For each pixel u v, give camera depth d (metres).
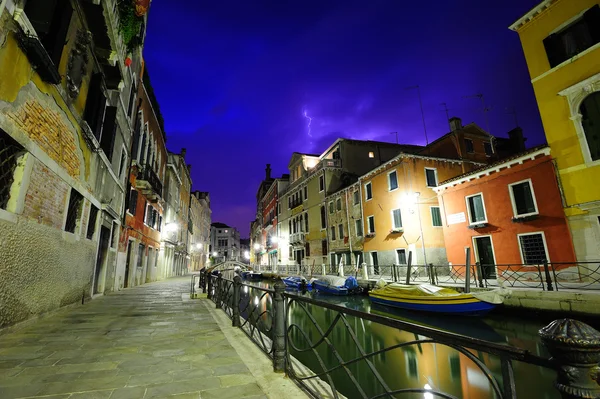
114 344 4.74
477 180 15.65
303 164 35.06
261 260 54.38
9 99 4.57
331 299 18.06
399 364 7.65
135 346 4.66
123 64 9.57
